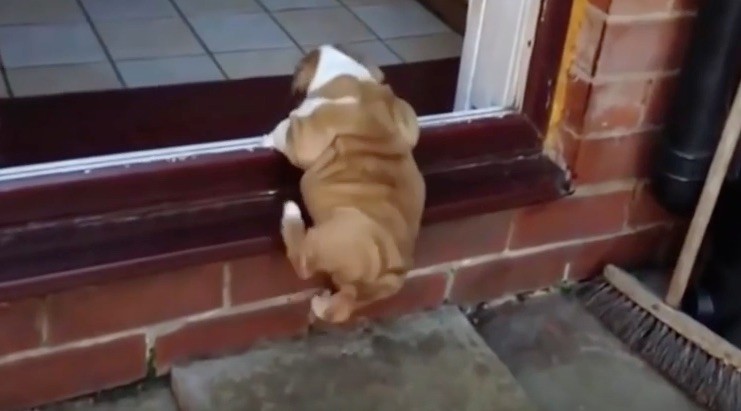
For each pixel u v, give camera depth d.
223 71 2.15
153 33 2.29
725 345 1.61
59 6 2.36
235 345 1.58
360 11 2.56
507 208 1.64
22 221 1.33
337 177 1.35
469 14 1.75
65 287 1.32
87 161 1.41
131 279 1.40
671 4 1.57
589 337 1.73
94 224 1.37
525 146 1.68
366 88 1.39
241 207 1.45
